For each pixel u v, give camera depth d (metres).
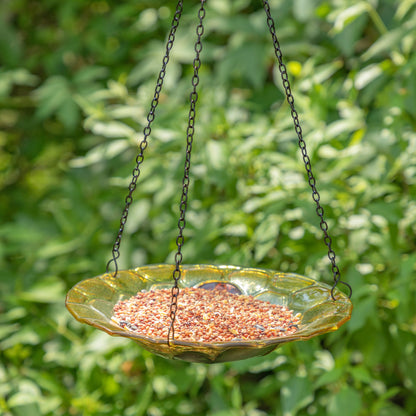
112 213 4.87
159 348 2.11
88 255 4.74
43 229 5.14
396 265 3.47
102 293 2.56
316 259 3.45
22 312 4.31
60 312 4.32
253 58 4.38
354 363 4.12
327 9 4.05
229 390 4.17
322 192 3.47
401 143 3.57
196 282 2.85
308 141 3.55
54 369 4.46
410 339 3.63
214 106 4.18
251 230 3.73
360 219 3.51
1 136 6.03
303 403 3.44
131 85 4.86
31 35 5.79
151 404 4.05
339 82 4.10
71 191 4.98
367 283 3.59
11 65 5.53
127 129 3.98
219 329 2.38
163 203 4.20
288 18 4.55
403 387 4.14
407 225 3.58
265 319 2.50
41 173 6.20
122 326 2.35
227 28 4.40
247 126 3.90
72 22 5.51
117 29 5.24
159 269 2.87
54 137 5.82
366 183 3.63
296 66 3.93
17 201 5.80
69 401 4.13
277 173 3.65
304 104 3.76
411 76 3.49
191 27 4.63
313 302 2.53
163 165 4.05
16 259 5.20
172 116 3.94
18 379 4.16
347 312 2.22
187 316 2.49
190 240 4.05
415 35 3.67
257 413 4.07
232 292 2.81
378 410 3.73
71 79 5.02
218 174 3.69
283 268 3.82
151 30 4.95
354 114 3.70
